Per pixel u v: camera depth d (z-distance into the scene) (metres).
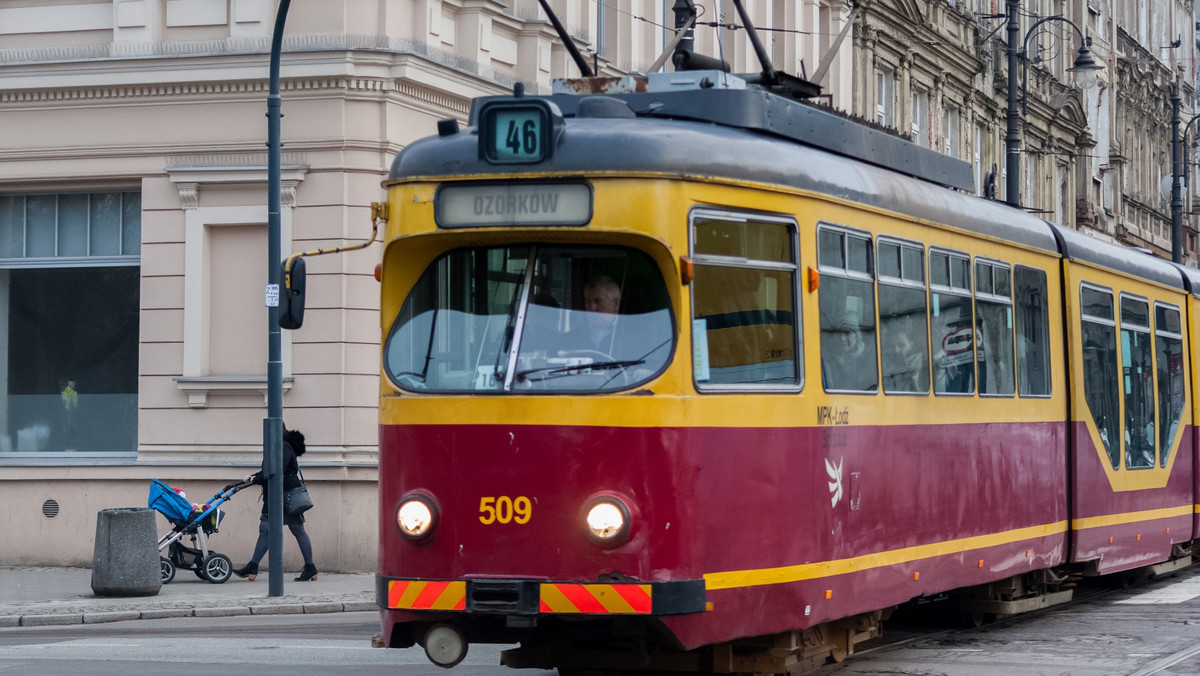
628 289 10.26
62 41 23.94
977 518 13.95
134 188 24.02
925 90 44.31
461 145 10.49
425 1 23.69
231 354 23.38
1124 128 65.69
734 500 10.46
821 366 11.38
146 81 23.38
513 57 26.22
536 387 10.16
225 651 14.78
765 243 10.91
